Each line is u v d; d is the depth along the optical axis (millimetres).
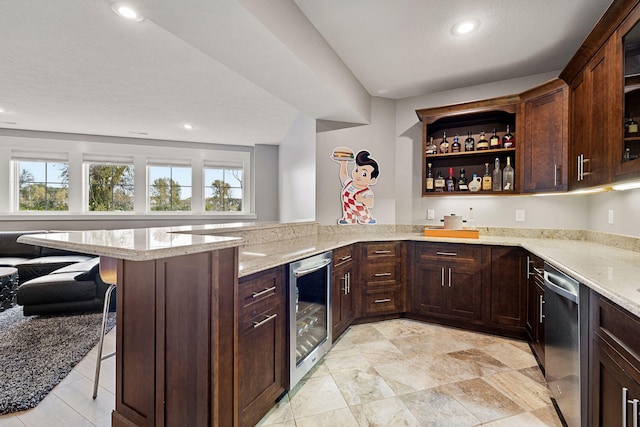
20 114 3574
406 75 2920
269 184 5184
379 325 2863
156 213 4859
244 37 1690
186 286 1250
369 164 3441
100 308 3180
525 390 1819
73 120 3816
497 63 2693
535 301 2182
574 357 1357
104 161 4695
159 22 1557
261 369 1542
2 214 4340
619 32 1515
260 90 2885
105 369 2076
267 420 1567
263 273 1564
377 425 1534
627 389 956
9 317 3035
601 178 1714
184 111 3494
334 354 2285
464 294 2701
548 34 2244
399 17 2039
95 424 1552
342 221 3363
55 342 2463
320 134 3320
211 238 1315
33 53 2195
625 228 2117
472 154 2977
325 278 2232
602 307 1138
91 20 1813
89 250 1021
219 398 1237
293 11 1865
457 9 1959
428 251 2867
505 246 2521
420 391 1815
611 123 1602
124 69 2451
